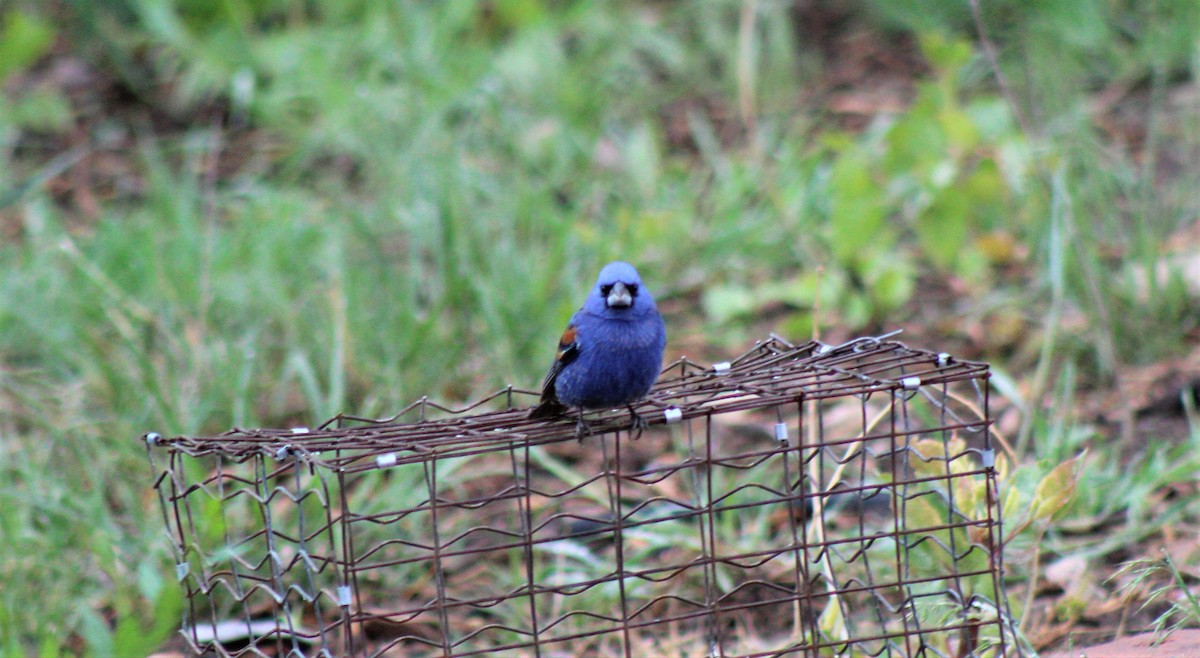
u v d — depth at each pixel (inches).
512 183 607.2
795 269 583.2
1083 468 374.6
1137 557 359.6
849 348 287.4
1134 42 741.3
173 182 644.7
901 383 255.6
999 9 756.0
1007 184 565.3
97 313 484.1
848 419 451.5
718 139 695.1
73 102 762.2
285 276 525.3
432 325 472.1
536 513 417.7
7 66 680.4
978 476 303.6
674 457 450.3
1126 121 660.7
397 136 644.1
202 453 256.1
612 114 706.2
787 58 749.9
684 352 524.4
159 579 349.1
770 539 393.4
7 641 322.0
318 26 802.8
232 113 738.2
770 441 450.0
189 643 280.2
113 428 427.2
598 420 290.7
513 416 297.7
